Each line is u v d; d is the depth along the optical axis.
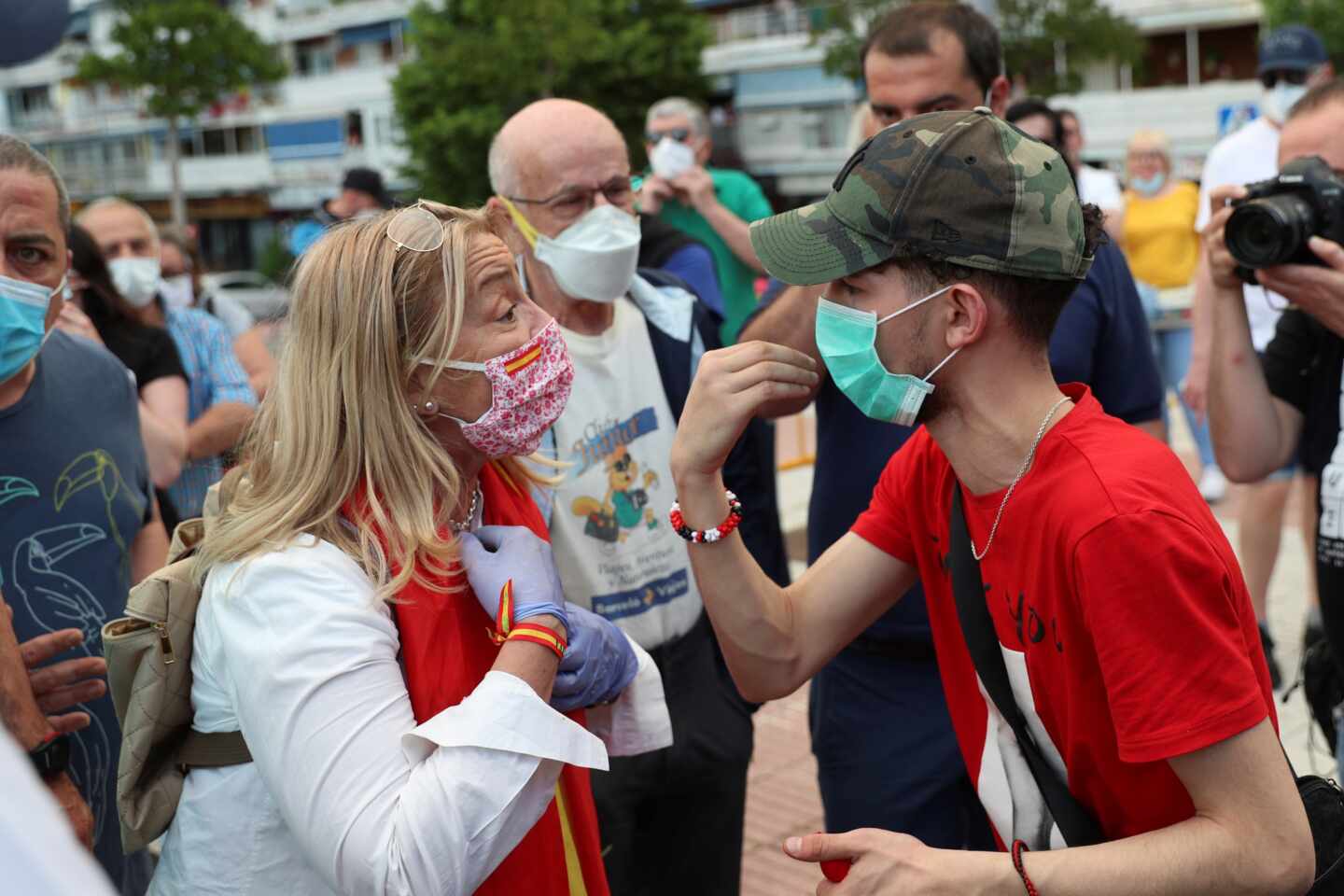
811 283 1.69
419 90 32.09
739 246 5.66
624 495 2.80
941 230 1.62
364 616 1.66
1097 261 2.86
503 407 1.81
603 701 1.95
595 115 2.89
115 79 40.41
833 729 2.83
